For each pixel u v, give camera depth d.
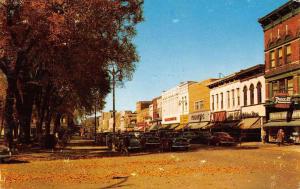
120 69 40.31
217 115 62.22
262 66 48.28
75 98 53.88
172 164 23.52
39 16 29.66
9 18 31.45
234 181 15.38
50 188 14.58
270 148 36.62
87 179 16.98
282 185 14.05
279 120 43.75
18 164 26.34
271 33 46.03
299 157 26.86
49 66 35.69
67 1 30.33
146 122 117.69
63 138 56.06
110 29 33.62
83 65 33.44
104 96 53.12
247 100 52.91
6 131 35.50
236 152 32.91
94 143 68.62
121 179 16.77
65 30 29.48
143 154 34.84
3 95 50.16
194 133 57.00
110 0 32.81
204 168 20.55
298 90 40.16
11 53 32.59
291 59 41.69
